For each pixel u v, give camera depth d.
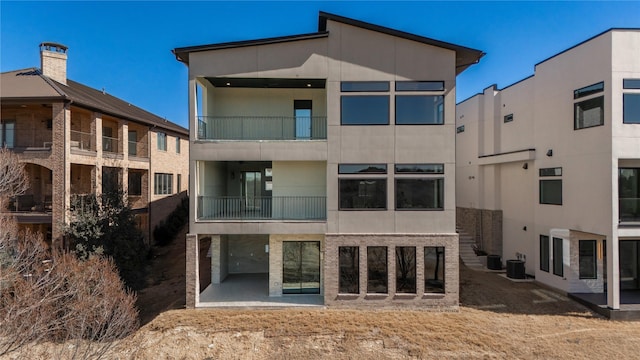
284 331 11.92
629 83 13.15
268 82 15.09
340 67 13.89
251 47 13.90
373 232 13.78
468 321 12.67
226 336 11.67
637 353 10.55
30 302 10.74
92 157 19.06
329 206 13.80
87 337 11.64
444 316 13.12
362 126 13.84
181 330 12.04
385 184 13.84
